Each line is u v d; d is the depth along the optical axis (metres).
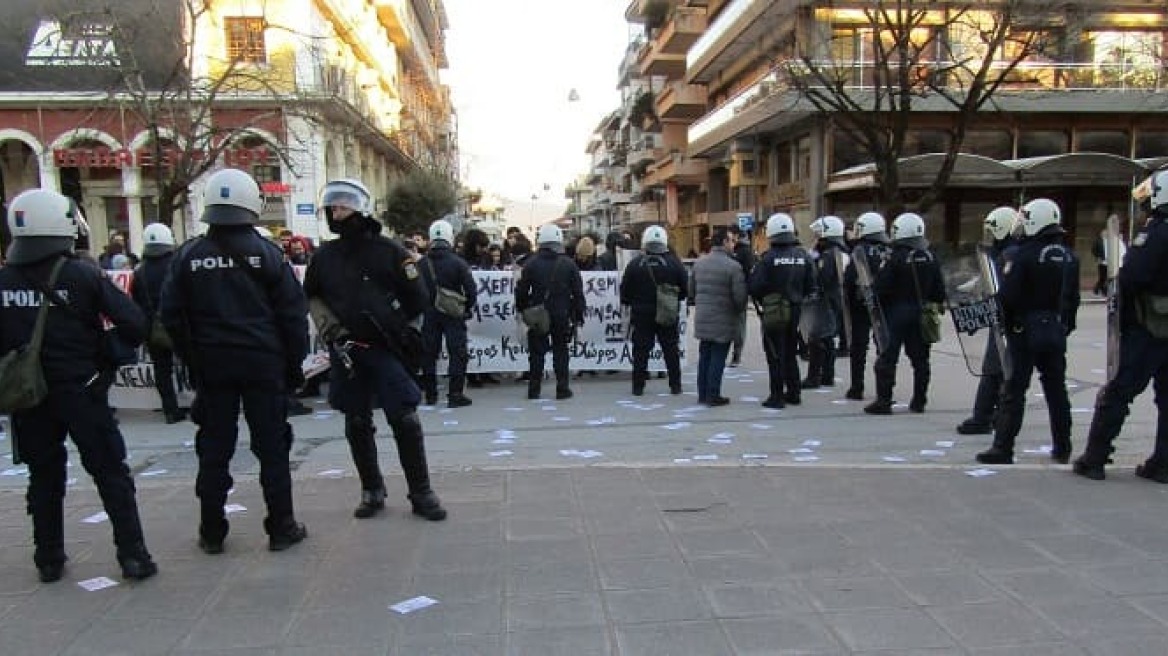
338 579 4.00
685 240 47.06
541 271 9.23
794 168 28.69
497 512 4.94
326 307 4.78
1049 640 3.23
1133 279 5.03
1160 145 27.23
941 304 8.16
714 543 4.35
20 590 3.97
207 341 4.20
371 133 35.59
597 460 6.57
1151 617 3.41
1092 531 4.41
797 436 7.33
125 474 4.14
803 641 3.27
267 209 27.56
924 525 4.55
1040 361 6.02
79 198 27.80
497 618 3.54
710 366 8.78
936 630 3.33
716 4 35.97
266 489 4.41
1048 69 25.53
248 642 3.38
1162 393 5.23
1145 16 25.98
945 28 18.25
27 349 3.85
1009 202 26.14
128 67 16.00
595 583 3.87
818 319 9.63
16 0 25.14
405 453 4.84
